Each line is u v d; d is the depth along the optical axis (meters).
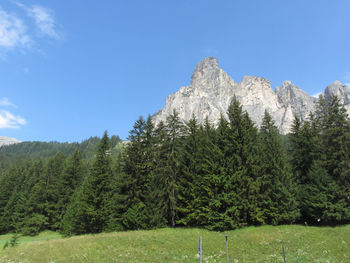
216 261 17.33
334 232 23.11
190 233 25.16
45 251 20.03
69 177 47.41
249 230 25.89
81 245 20.80
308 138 32.94
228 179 28.92
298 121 35.59
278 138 34.41
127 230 29.67
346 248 18.77
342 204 26.75
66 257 18.00
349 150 29.58
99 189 33.44
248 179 28.56
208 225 27.89
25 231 43.03
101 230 32.09
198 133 34.09
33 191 50.50
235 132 31.36
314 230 24.67
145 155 32.22
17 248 22.97
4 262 17.98
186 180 31.03
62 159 58.81
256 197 28.83
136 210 29.30
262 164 31.78
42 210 47.75
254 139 34.16
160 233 24.95
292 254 18.47
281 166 31.27
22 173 59.75
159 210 29.78
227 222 26.62
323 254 18.06
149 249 19.75
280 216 28.30
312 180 29.83
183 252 19.23
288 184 30.11
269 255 18.44
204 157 32.28
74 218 35.62
